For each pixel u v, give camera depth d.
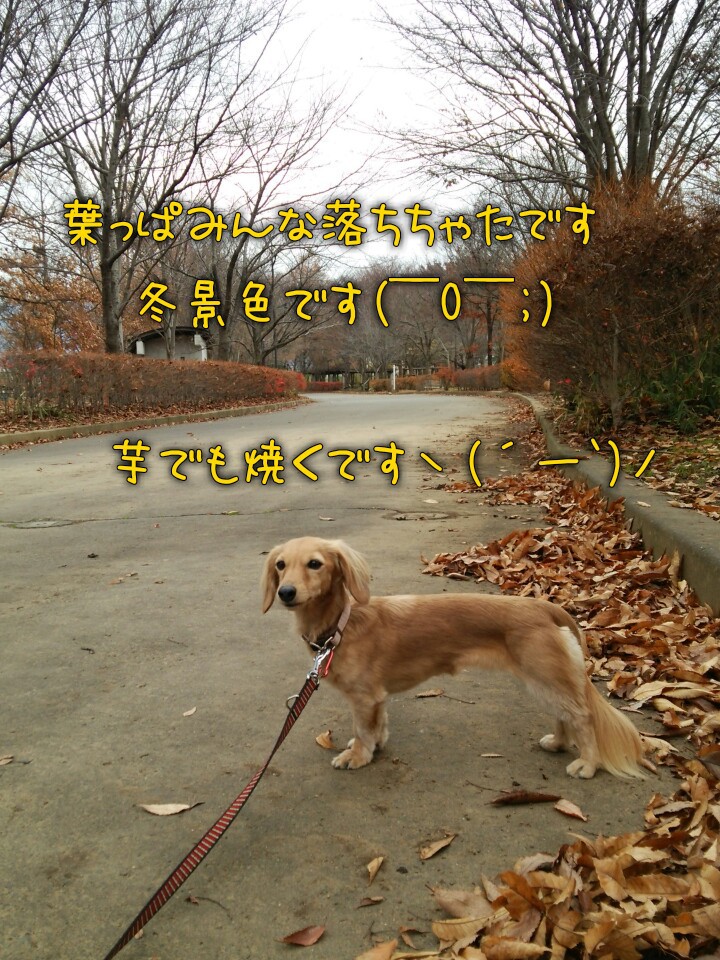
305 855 0.99
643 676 1.42
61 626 1.75
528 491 3.31
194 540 2.56
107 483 3.86
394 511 3.01
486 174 5.90
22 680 1.48
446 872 0.95
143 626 1.75
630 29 4.94
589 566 2.09
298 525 2.78
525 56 5.41
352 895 0.92
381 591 1.96
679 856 0.95
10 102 6.45
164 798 1.11
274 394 11.84
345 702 1.39
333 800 1.10
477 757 1.21
